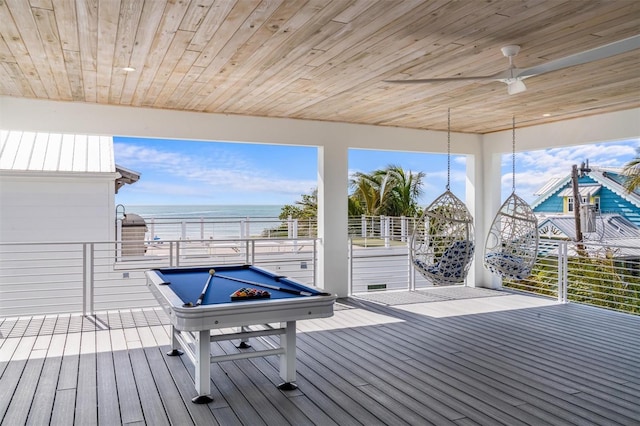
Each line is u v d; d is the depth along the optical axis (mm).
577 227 13219
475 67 4402
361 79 4801
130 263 7906
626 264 10281
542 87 5102
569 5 3023
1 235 7285
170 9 3074
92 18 3213
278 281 4336
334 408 3328
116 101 5801
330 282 7230
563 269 7113
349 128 7320
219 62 4227
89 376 3920
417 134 7809
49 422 3100
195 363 3555
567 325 5680
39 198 7445
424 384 3785
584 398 3514
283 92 5352
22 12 3104
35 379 3852
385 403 3418
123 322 5668
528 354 4559
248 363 4297
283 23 3314
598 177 15703
